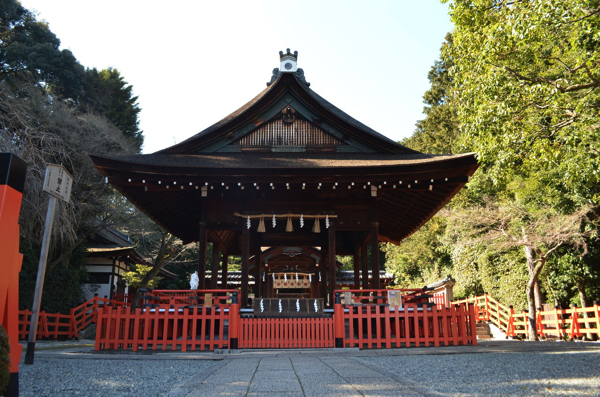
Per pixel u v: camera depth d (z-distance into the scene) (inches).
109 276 929.5
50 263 664.4
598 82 319.9
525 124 368.8
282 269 794.2
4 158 131.0
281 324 356.8
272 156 478.9
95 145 721.0
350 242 681.0
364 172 417.1
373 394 146.7
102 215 800.3
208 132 482.6
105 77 1315.2
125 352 329.4
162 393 162.2
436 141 1143.6
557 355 273.9
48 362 262.2
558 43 338.3
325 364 239.0
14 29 924.0
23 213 539.2
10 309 133.7
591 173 371.9
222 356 297.7
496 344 393.1
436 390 156.1
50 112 689.0
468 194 902.4
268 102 495.8
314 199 462.9
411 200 504.1
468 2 367.2
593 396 140.3
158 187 430.3
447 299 605.6
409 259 1136.2
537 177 585.3
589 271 573.9
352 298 367.2
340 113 541.3
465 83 379.6
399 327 393.4
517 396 142.2
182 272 1515.7
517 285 692.1
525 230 601.9
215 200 461.7
